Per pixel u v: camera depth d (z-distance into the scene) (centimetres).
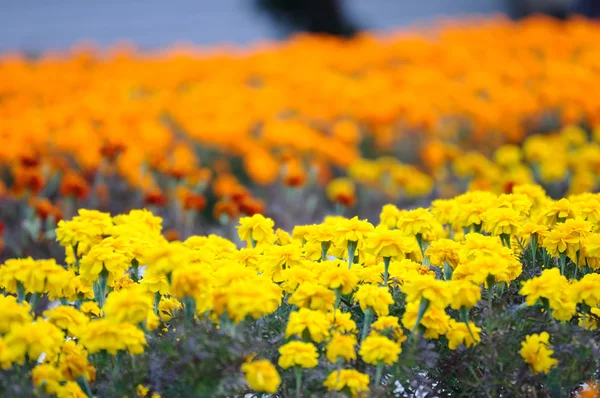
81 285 497
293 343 405
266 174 1069
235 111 1198
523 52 1550
